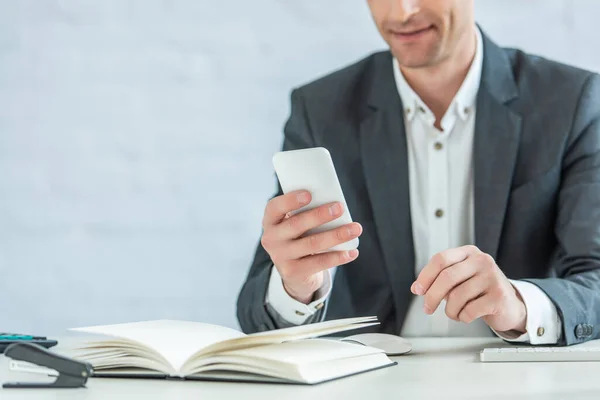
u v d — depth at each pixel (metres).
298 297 1.37
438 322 1.69
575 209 1.61
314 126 1.79
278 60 2.65
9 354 0.88
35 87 2.71
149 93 2.68
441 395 0.81
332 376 0.92
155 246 2.67
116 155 2.69
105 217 2.69
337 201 1.13
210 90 2.66
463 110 1.73
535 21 2.60
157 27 2.68
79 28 2.70
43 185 2.71
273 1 2.64
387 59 1.79
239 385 0.89
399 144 1.71
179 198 2.67
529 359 1.07
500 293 1.18
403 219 1.68
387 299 1.68
